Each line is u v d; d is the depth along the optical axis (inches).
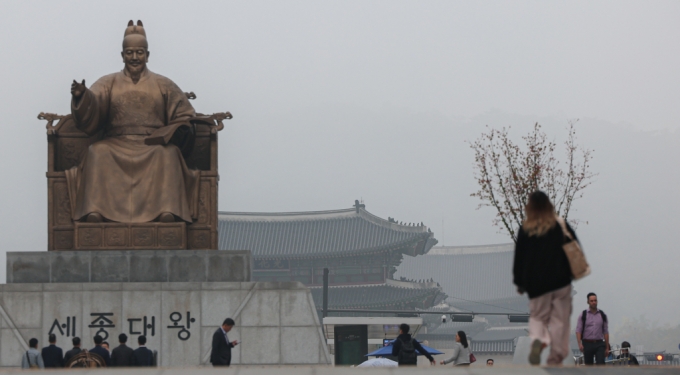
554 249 489.7
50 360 931.3
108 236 1101.7
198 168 1178.6
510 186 1130.7
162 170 1114.1
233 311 1092.5
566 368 528.4
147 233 1103.0
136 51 1163.3
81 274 1093.8
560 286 489.7
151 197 1110.4
